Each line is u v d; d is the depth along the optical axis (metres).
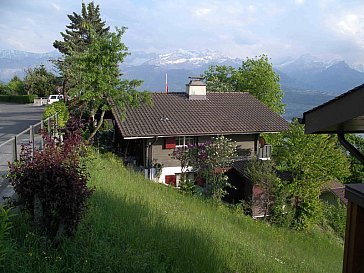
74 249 5.21
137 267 5.29
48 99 41.56
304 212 18.61
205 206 14.82
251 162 18.98
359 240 3.63
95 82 16.55
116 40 16.53
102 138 22.95
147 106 22.89
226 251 7.62
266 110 24.86
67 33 52.06
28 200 5.44
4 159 10.70
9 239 4.74
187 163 19.89
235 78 37.25
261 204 18.22
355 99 3.20
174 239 6.96
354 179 30.52
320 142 18.64
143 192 11.71
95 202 7.65
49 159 5.43
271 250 10.62
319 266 11.27
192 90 25.05
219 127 21.58
